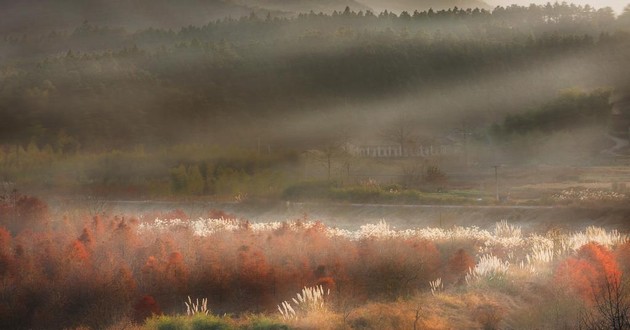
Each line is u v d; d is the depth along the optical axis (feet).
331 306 181.47
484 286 195.21
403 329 158.51
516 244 282.15
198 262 228.22
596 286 179.73
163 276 213.87
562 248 247.29
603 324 150.82
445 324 162.61
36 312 197.26
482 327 162.81
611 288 177.58
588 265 190.49
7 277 213.05
